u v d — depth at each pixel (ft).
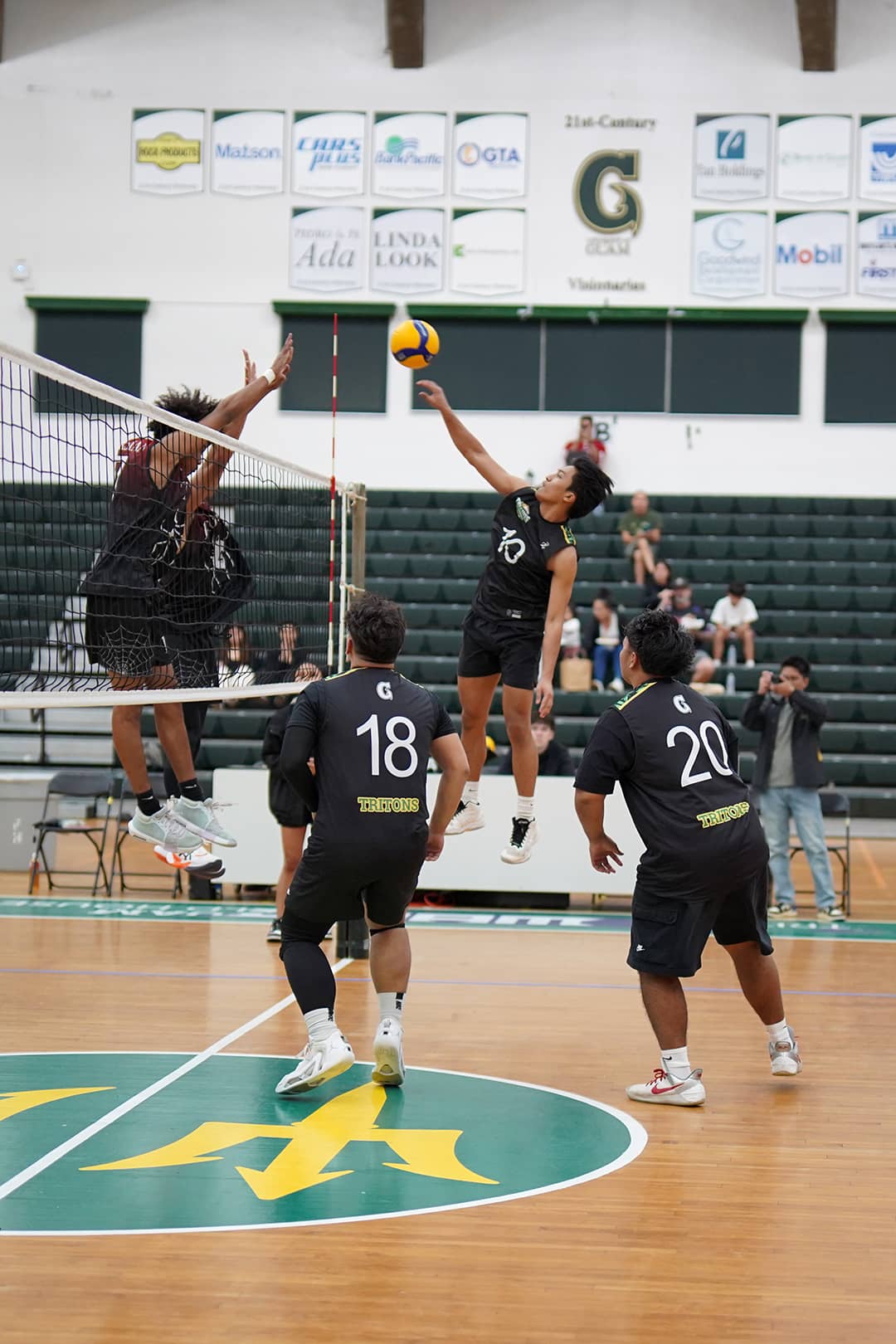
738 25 60.39
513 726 19.93
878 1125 16.52
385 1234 12.60
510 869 34.14
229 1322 10.66
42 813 38.83
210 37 61.31
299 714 17.19
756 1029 21.68
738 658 52.13
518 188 60.80
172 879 37.86
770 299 60.39
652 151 60.49
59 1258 11.89
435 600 55.16
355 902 17.29
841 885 38.63
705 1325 10.75
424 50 61.05
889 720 50.39
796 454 60.34
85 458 50.29
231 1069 18.45
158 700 16.29
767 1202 13.71
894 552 56.65
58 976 24.85
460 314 60.64
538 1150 15.25
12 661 36.76
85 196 61.46
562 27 60.85
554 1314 10.89
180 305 61.31
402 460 61.00
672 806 17.19
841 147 59.98
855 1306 11.19
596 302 60.54
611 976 25.73
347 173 61.00
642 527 56.34
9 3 61.57
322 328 61.11
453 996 23.75
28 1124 15.84
